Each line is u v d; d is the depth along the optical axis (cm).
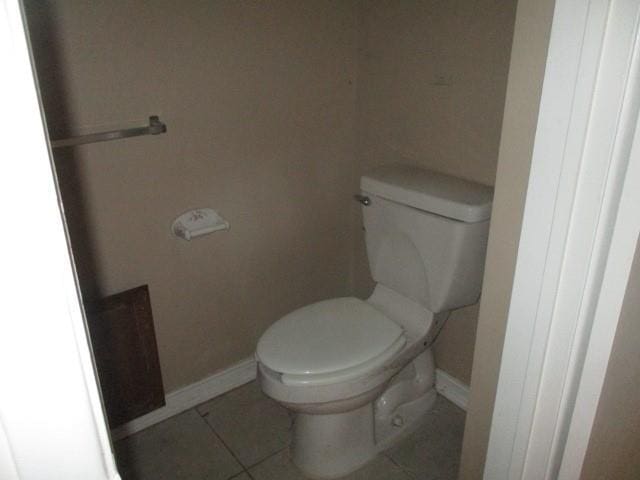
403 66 162
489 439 101
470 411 111
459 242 138
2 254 33
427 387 175
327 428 150
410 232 150
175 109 144
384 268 164
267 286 185
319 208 188
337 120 180
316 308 157
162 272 158
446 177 156
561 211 75
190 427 173
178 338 170
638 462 127
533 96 81
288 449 165
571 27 66
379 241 162
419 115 162
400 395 168
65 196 133
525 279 84
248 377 192
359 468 158
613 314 81
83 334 39
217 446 166
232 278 175
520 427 93
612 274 77
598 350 83
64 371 38
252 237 174
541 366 86
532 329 85
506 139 86
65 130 128
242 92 155
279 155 170
